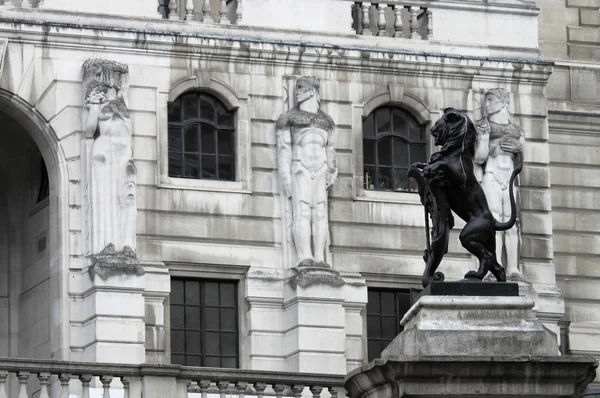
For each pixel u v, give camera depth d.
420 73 85.62
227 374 62.66
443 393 43.44
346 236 83.38
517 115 86.81
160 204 80.88
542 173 86.88
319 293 81.06
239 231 81.88
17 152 83.44
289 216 82.31
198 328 81.00
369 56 84.69
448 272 84.25
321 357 80.75
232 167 82.69
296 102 83.19
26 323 82.88
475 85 86.38
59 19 80.31
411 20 86.12
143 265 79.94
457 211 46.81
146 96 81.31
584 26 94.31
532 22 87.81
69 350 78.56
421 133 85.81
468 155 46.69
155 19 81.88
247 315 81.31
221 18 83.31
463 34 86.69
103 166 79.25
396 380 43.47
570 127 92.56
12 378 75.94
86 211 79.50
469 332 43.97
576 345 90.06
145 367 63.00
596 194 92.50
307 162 82.31
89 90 79.62
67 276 79.06
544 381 43.66
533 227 86.44
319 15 84.69
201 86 82.25
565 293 90.88
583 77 93.56
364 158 84.69
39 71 79.88
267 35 83.50
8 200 84.06
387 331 83.56
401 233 84.38
